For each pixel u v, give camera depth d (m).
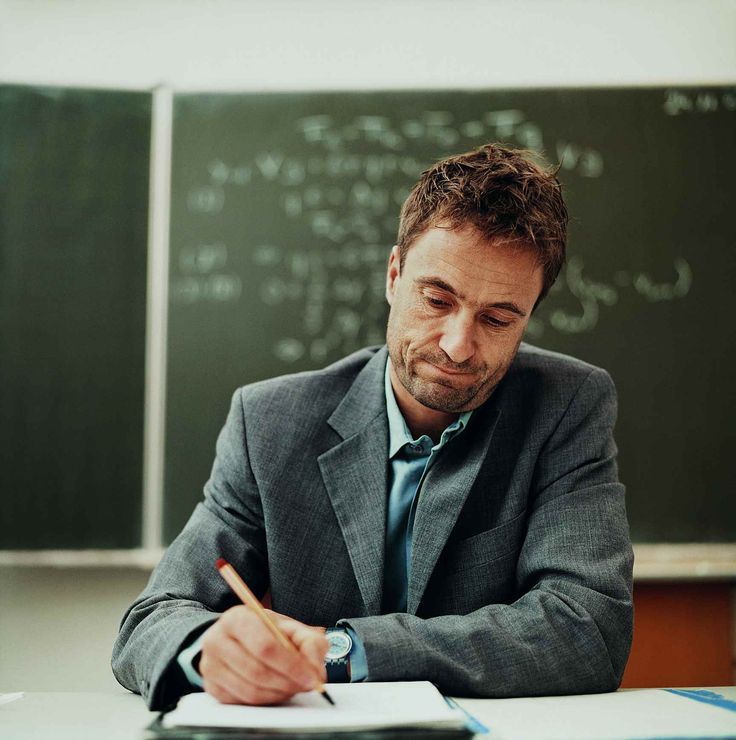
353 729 0.58
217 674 0.67
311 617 1.01
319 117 1.88
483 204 0.91
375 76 1.92
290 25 1.93
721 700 0.78
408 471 1.05
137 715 0.73
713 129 1.88
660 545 1.79
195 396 1.82
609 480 1.03
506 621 0.84
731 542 1.79
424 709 0.64
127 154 1.86
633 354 1.83
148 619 0.85
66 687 1.79
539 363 1.12
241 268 1.85
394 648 0.78
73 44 1.91
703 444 1.82
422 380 0.95
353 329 1.85
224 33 1.92
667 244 1.85
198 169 1.86
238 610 0.71
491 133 1.88
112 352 1.82
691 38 1.93
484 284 0.91
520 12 1.94
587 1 1.93
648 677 1.78
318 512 1.04
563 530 0.96
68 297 1.83
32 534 1.78
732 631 1.79
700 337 1.84
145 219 1.85
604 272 1.85
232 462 1.08
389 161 1.88
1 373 1.80
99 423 1.81
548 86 1.89
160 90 1.88
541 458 1.04
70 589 1.81
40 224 1.83
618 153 1.87
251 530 1.05
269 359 1.84
